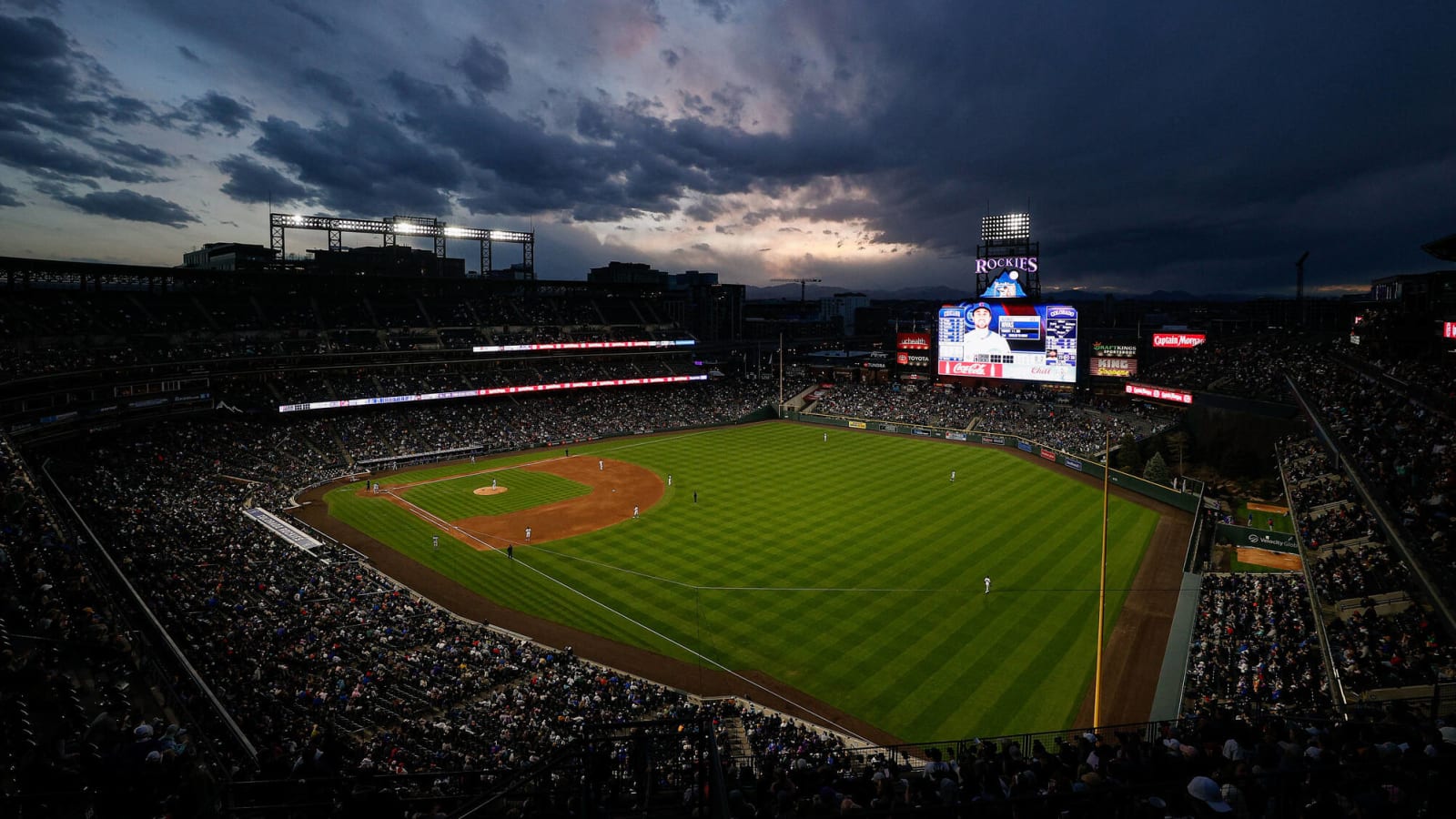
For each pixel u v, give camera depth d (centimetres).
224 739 1884
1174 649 3509
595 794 1191
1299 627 3244
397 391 9325
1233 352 8619
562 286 12425
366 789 961
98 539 3888
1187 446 7506
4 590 2083
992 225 10075
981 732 2955
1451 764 764
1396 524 2520
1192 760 1030
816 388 12519
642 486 7212
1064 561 4888
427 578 4778
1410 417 3647
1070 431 8669
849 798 988
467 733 2683
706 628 4000
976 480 7219
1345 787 912
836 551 5138
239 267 11156
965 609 4147
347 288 10338
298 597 3944
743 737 2719
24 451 5656
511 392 10369
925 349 11362
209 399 7950
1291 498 4303
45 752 1178
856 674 3459
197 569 4031
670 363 12675
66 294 7731
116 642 1919
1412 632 2403
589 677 3325
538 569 4931
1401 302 5997
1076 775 1234
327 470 7638
